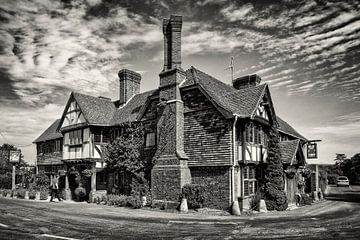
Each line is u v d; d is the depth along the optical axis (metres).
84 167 23.67
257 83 23.27
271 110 18.86
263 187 17.48
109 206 18.30
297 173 21.58
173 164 17.17
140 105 22.59
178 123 17.69
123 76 25.33
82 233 9.80
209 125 16.84
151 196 17.92
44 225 11.26
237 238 8.98
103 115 23.73
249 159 16.75
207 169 16.62
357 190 36.81
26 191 25.39
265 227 10.91
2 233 9.56
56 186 22.34
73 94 24.19
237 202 14.77
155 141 19.33
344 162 62.66
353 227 10.75
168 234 9.67
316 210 16.88
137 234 9.66
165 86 18.58
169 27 19.20
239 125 16.55
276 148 17.55
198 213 14.95
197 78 18.06
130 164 18.91
